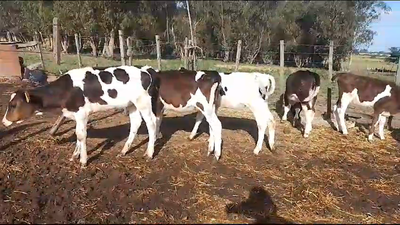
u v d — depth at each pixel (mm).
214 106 6484
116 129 7832
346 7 27938
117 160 6203
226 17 31344
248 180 5746
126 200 4906
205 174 5855
